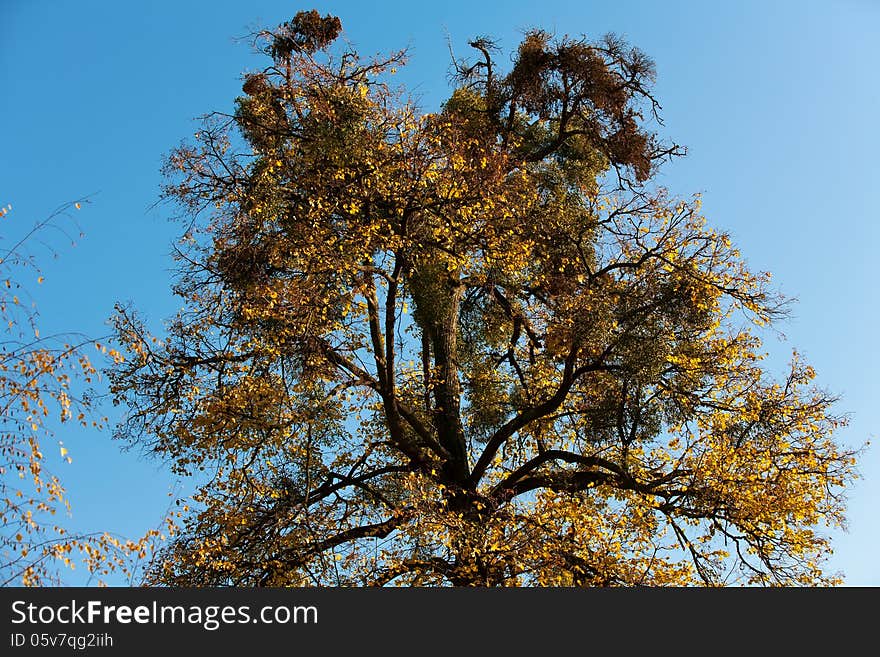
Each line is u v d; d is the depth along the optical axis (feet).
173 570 41.73
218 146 47.62
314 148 47.34
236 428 45.80
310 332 45.50
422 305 55.52
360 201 46.57
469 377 58.80
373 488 51.37
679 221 50.42
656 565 44.34
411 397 54.24
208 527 44.32
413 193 46.75
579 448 53.93
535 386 55.62
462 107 59.47
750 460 47.03
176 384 47.67
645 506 46.73
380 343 51.11
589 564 43.91
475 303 60.08
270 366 47.26
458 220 49.01
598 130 58.90
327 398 46.57
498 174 48.85
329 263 45.34
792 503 45.73
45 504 27.25
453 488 48.55
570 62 57.00
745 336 50.78
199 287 47.60
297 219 46.80
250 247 46.39
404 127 48.47
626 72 57.93
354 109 47.24
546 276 52.75
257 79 50.83
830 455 49.03
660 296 47.88
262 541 44.34
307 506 45.50
